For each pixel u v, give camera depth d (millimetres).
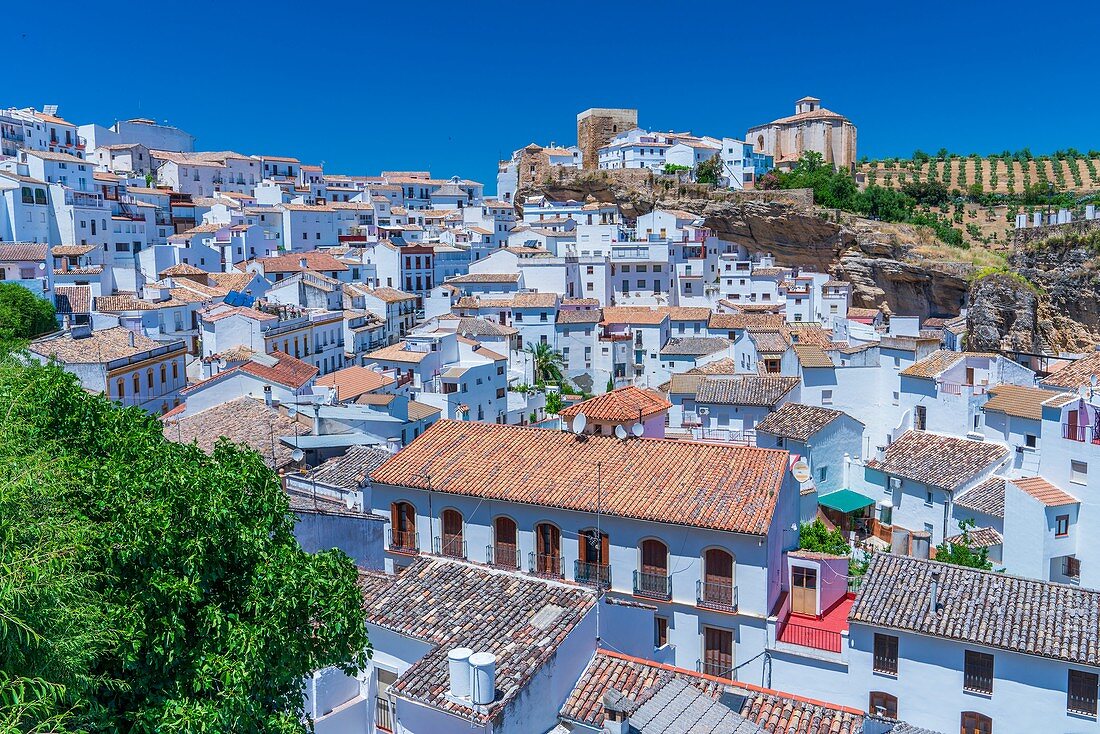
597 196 187125
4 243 98750
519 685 24672
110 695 21672
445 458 44781
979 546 54375
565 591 29891
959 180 194250
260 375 69000
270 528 27344
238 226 152625
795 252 159125
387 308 130000
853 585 40688
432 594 30438
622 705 24094
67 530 20609
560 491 40688
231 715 21500
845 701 36156
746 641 37938
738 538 37469
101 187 149250
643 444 43688
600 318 129500
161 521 23016
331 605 24703
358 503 44500
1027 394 63531
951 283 134125
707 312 129125
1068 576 52344
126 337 77562
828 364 81125
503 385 98438
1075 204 157750
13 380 29922
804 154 193375
